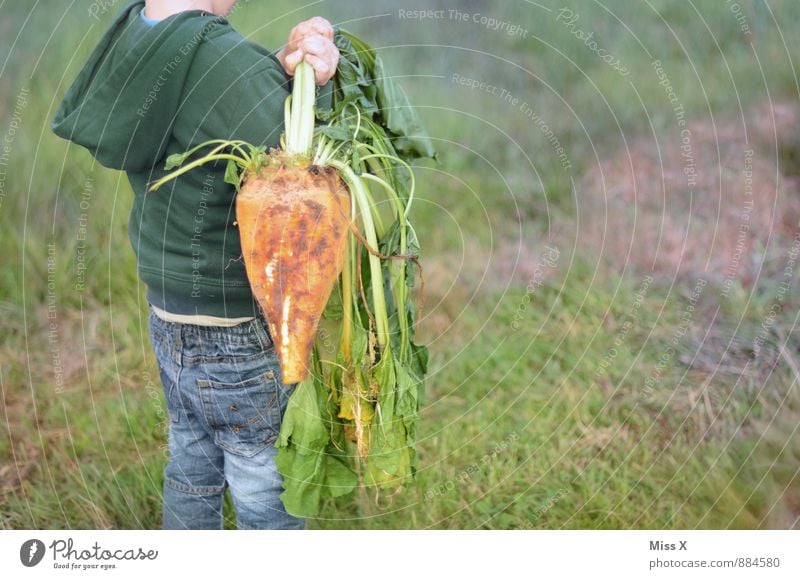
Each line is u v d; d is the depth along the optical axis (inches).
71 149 124.6
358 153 64.3
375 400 65.8
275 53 68.3
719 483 88.7
